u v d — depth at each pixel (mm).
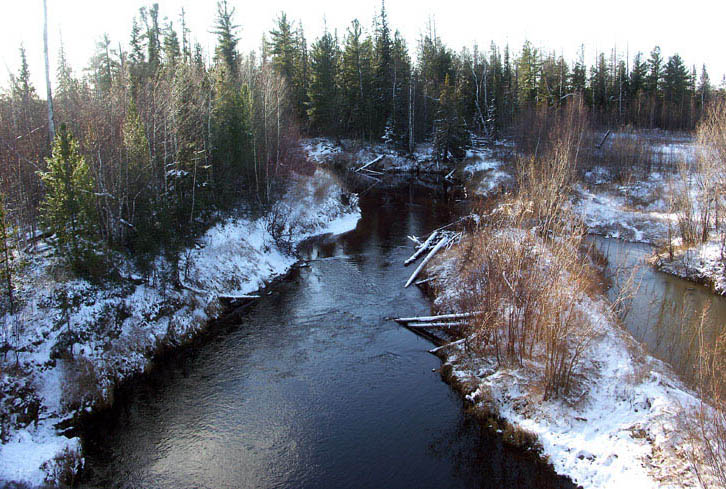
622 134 62688
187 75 35844
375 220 44719
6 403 14828
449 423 15617
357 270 31094
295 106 68625
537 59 80188
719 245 29297
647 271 30312
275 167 40375
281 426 15492
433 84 75125
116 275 21312
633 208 42438
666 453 12328
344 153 66188
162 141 29281
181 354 20578
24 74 36375
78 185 19281
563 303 16891
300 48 78312
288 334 22188
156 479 13258
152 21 55969
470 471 13375
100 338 18844
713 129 32188
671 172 47062
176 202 27516
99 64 45406
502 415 15602
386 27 74062
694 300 25328
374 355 20094
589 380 15922
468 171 61438
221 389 17750
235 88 41406
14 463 12992
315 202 44500
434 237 36062
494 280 19312
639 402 14336
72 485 13047
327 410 16328
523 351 17719
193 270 25828
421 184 61656
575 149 44656
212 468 13641
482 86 80562
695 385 15648
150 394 17531
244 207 35750
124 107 28859
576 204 42562
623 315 22484
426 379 18297
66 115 27047
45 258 20250
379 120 73125
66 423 15602
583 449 13508
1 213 16391
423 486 12836
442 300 24234
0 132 24562
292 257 33969
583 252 29438
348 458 13953
